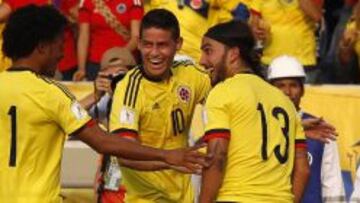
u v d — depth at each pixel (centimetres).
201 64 1293
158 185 1328
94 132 1166
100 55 1959
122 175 1345
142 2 1983
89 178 1708
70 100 1155
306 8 2017
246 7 1998
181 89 1330
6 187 1153
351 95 1848
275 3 2016
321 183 1467
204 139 1230
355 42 2017
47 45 1159
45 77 1160
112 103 1313
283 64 1477
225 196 1230
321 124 1368
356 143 1831
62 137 1167
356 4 2039
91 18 1961
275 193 1235
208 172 1212
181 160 1188
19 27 1154
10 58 1169
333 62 2050
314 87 1869
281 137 1248
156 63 1302
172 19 1307
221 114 1225
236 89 1234
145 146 1191
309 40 2033
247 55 1261
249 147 1230
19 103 1148
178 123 1331
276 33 2017
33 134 1151
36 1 1958
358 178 1427
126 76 1322
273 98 1257
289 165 1259
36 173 1156
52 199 1159
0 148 1155
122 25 1961
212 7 2008
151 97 1311
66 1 1995
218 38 1258
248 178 1229
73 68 1989
